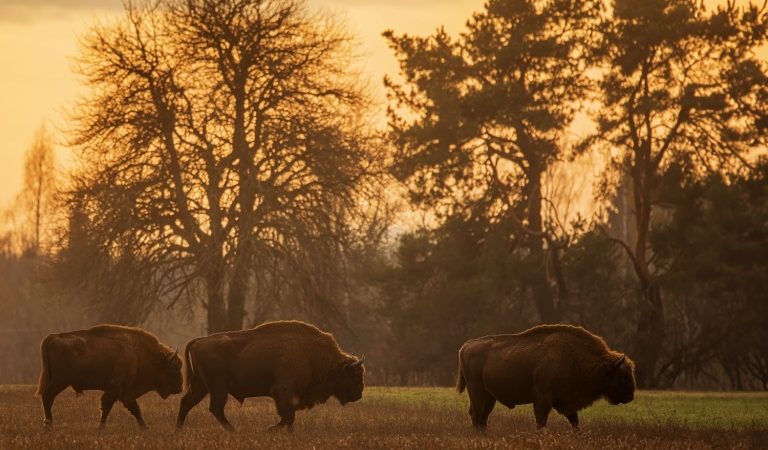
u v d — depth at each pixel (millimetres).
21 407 109438
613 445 69125
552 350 80562
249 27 175625
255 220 169750
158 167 172625
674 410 114062
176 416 96938
